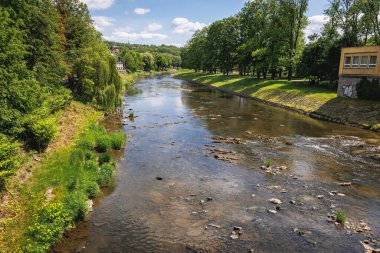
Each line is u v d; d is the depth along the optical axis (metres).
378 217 15.42
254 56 74.81
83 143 24.47
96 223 14.79
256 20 77.25
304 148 27.00
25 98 22.05
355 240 13.44
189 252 12.64
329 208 16.27
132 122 37.72
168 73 186.12
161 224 14.73
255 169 21.95
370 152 25.70
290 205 16.58
